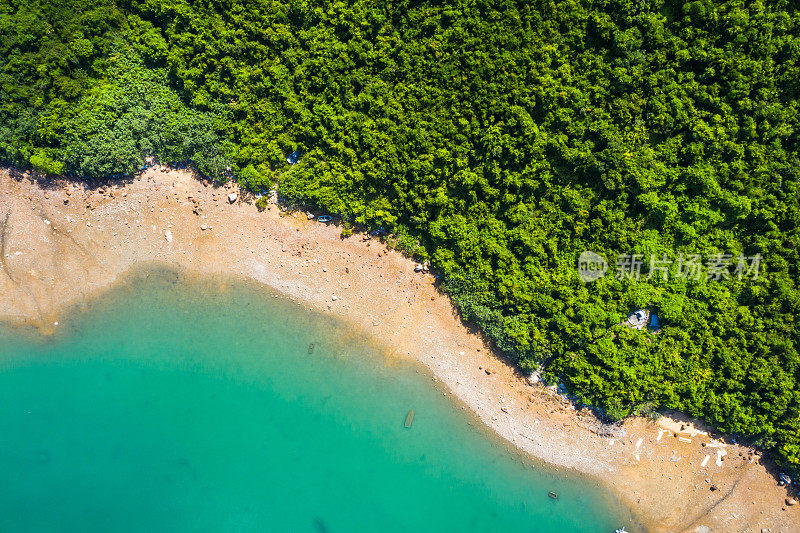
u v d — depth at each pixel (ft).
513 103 86.12
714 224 85.81
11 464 97.40
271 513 97.40
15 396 98.89
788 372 87.61
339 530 96.99
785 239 83.71
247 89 94.58
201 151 97.40
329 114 93.56
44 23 90.12
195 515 97.14
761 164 82.33
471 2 83.82
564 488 98.43
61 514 96.58
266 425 99.35
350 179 95.86
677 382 91.86
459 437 99.40
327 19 89.71
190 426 99.14
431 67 87.30
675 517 96.89
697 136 82.53
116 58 93.91
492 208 92.73
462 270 96.43
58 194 99.40
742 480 95.50
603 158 85.05
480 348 99.50
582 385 94.17
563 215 89.92
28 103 92.79
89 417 98.84
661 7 80.84
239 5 90.94
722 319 87.81
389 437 99.30
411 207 96.27
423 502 98.37
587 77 84.53
